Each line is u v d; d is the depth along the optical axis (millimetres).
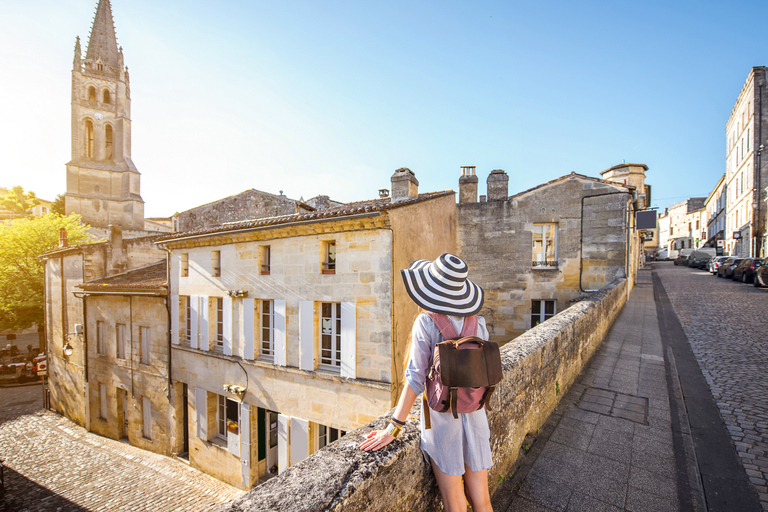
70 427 17000
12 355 28281
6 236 24078
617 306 11547
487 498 1881
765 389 5551
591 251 13773
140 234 46531
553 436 4121
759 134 30516
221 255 12078
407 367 1939
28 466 13273
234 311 11664
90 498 11195
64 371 18469
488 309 14750
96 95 48219
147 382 14203
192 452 12719
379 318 9141
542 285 14242
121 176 48281
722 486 3301
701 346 8031
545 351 4441
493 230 14695
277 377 10625
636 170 18953
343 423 9477
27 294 23828
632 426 4395
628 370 6406
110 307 15672
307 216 10195
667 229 71000
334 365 9992
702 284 20000
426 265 2186
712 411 4855
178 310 13211
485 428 1956
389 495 1818
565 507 2988
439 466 1873
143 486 11711
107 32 49938
